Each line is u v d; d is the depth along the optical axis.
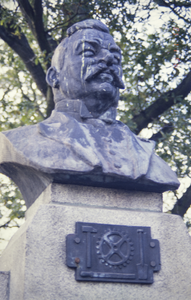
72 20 6.00
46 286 2.52
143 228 2.81
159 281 2.74
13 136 3.03
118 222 2.81
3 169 3.30
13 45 6.14
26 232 2.61
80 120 3.19
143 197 3.03
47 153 2.83
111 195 2.95
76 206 2.80
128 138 3.11
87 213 2.77
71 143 2.86
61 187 2.86
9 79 7.05
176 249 2.85
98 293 2.59
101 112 3.24
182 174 6.07
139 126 6.32
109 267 2.65
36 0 5.54
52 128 3.04
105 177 2.84
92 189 2.92
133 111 6.43
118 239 2.73
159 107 6.26
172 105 6.29
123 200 2.97
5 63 7.02
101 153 2.92
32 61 6.21
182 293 2.75
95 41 3.22
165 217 2.92
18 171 3.17
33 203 3.24
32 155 2.82
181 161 6.07
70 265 2.58
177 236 2.89
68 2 5.73
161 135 6.28
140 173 2.87
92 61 3.17
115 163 2.88
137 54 6.07
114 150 2.99
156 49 6.03
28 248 2.57
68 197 2.85
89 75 3.14
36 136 3.00
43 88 6.33
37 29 5.78
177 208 6.08
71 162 2.78
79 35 3.29
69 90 3.24
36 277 2.52
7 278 2.80
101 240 2.69
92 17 5.93
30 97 7.07
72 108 3.21
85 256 2.63
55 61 3.40
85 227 2.69
